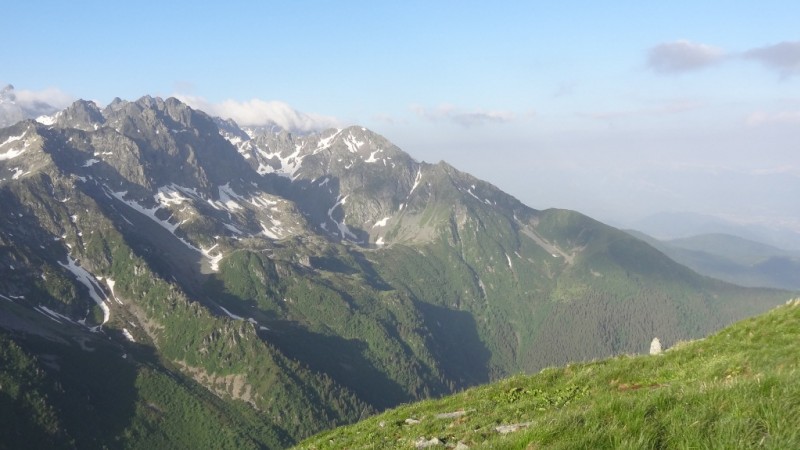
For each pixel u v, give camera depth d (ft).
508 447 41.24
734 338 86.43
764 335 82.48
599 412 42.04
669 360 85.92
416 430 79.56
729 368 69.26
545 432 40.19
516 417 72.23
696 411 39.14
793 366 61.36
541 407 75.25
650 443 36.27
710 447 34.78
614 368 86.43
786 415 36.27
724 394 42.01
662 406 41.57
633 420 39.32
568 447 37.24
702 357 82.02
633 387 76.43
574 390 81.92
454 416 84.28
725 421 36.68
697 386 48.52
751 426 35.88
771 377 43.83
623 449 35.35
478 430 66.03
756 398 40.34
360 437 87.56
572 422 41.42
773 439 33.78
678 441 36.14
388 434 84.38
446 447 62.59
